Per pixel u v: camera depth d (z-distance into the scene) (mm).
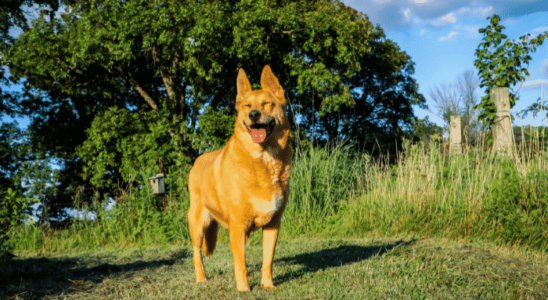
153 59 16375
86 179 17375
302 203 7668
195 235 3979
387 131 25078
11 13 17062
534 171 5551
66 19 16281
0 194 6438
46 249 7777
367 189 7820
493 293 3279
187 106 17141
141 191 8922
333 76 16219
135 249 7195
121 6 13742
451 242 5324
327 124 23438
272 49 15797
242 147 3219
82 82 17531
